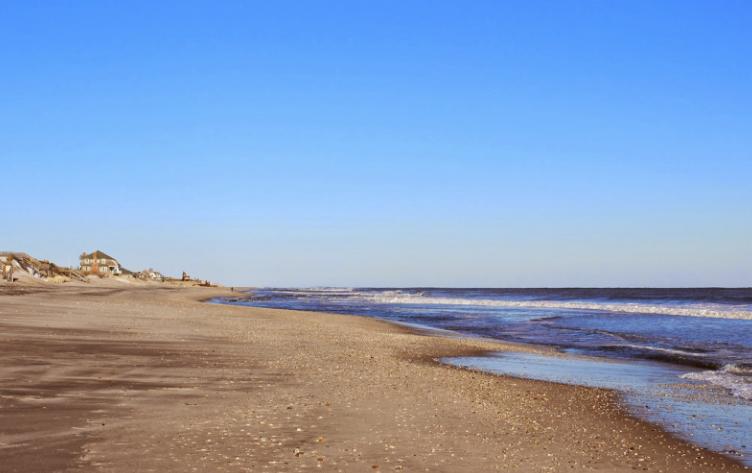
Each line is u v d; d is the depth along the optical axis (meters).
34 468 6.73
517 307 76.25
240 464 7.34
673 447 10.04
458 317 54.47
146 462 7.19
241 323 32.97
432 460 8.11
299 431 9.18
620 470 8.42
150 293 82.94
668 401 14.42
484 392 14.45
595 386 16.78
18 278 103.56
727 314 51.97
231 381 13.55
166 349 18.83
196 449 7.87
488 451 8.82
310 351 21.09
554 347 28.41
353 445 8.59
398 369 17.70
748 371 20.19
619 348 27.53
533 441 9.71
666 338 32.28
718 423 12.02
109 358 15.88
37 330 21.52
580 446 9.66
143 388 11.94
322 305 81.50
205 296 95.81
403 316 56.31
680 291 172.62
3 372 12.73
